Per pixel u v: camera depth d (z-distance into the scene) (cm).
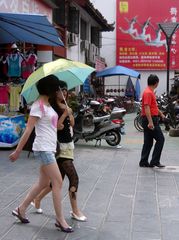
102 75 2348
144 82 3011
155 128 879
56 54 1658
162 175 823
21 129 1125
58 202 492
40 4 1393
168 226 518
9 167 867
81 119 1197
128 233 493
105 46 3031
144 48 2978
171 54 2938
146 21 2959
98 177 796
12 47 1191
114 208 593
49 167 486
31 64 1236
